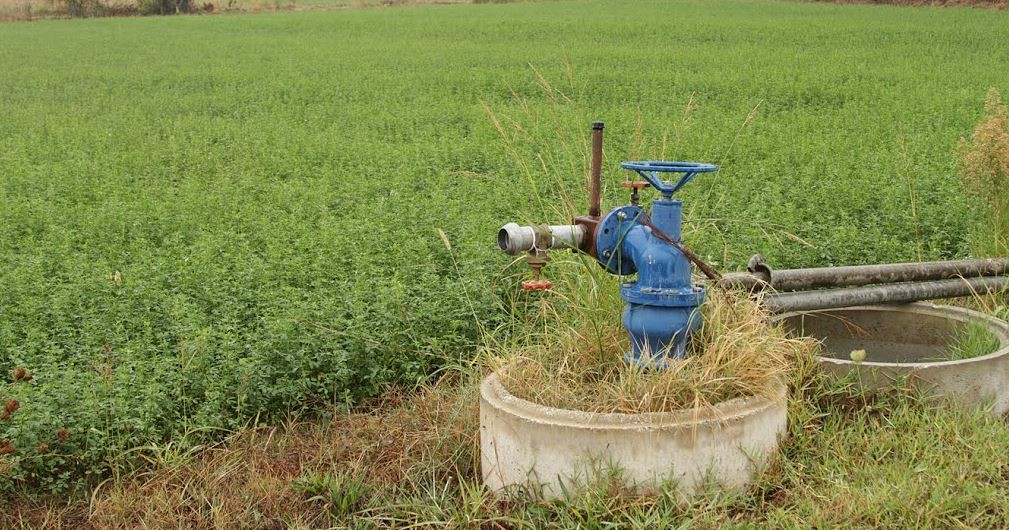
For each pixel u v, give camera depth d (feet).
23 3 266.36
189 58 129.49
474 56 119.03
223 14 232.32
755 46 123.34
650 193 32.71
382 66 112.27
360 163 53.11
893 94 78.07
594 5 211.61
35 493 19.56
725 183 43.60
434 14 201.77
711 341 19.08
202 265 30.48
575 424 16.96
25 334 25.98
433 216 36.40
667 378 17.62
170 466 19.86
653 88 85.97
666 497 16.75
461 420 20.22
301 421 22.61
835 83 87.76
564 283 23.04
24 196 45.91
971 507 16.61
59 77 109.40
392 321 24.52
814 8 186.09
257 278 29.63
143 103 88.02
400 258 30.50
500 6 219.00
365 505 18.70
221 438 21.62
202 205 41.75
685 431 16.81
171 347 24.72
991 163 27.61
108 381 21.40
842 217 36.32
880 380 19.97
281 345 23.26
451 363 23.66
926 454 17.98
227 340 23.45
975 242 28.89
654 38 137.59
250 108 83.51
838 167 46.88
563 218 25.12
